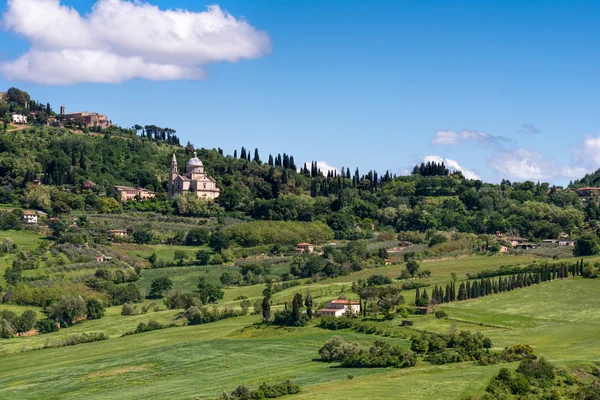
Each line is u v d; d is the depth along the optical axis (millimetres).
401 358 175625
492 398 138875
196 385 169750
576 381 153125
